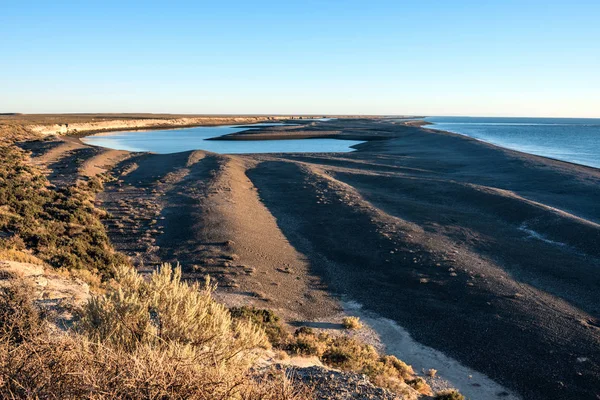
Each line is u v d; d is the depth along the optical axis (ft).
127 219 129.80
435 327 72.69
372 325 73.10
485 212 157.07
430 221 141.38
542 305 80.79
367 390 33.24
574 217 136.67
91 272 73.46
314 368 36.52
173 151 379.96
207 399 14.75
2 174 166.61
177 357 16.25
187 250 104.88
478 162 283.18
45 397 14.21
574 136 634.84
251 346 27.86
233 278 88.02
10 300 30.19
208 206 144.77
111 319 25.20
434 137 445.37
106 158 265.75
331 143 468.75
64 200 137.39
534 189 200.44
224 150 394.93
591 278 95.04
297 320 71.92
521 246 117.91
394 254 107.34
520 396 54.85
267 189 194.59
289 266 99.96
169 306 26.84
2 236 78.43
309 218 144.15
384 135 548.72
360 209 150.00
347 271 98.84
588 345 66.13
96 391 13.96
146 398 14.08
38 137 391.24
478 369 60.59
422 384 51.80
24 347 16.38
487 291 85.66
